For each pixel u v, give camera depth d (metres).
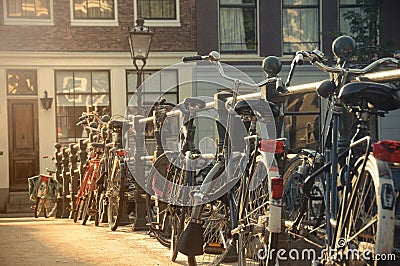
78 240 8.13
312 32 21.47
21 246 7.61
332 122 4.28
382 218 3.29
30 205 20.11
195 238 5.44
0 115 20.53
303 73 21.06
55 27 20.98
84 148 12.43
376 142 3.52
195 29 21.56
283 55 21.41
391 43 19.00
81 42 21.11
